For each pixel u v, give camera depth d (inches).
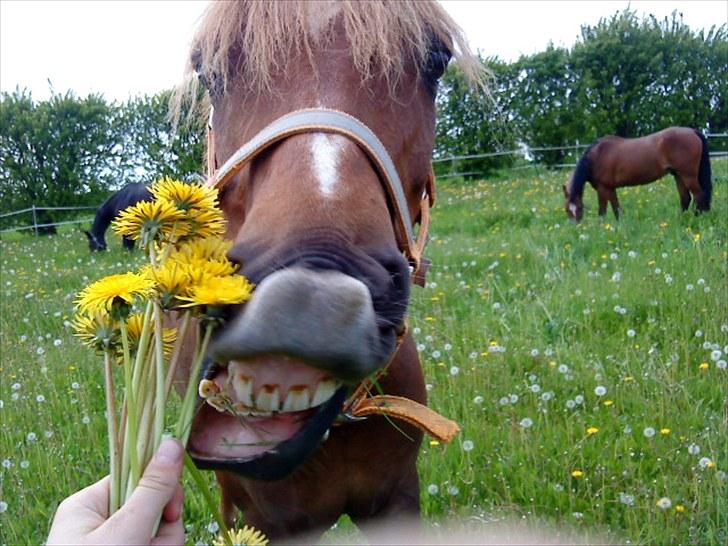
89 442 49.7
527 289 74.5
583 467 40.6
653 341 58.5
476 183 188.5
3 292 102.3
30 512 41.3
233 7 24.6
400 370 27.9
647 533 35.1
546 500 39.0
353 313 16.2
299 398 17.4
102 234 149.1
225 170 22.3
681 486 38.4
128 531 14.5
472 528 36.7
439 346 60.4
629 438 43.0
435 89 27.4
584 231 101.0
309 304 15.8
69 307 89.3
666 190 144.3
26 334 76.9
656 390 48.2
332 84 22.8
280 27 23.4
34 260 138.3
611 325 62.8
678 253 80.4
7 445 49.9
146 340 15.6
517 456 42.3
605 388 48.3
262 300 15.8
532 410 48.3
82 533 15.3
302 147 20.8
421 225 30.6
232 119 24.4
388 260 19.1
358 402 24.8
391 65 24.1
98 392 60.1
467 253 93.8
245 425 18.7
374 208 20.0
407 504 30.7
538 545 35.4
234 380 17.5
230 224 24.0
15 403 57.4
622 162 120.3
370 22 23.5
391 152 23.9
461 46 27.9
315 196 18.9
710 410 46.8
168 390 15.7
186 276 15.2
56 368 65.0
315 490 27.7
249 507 31.0
